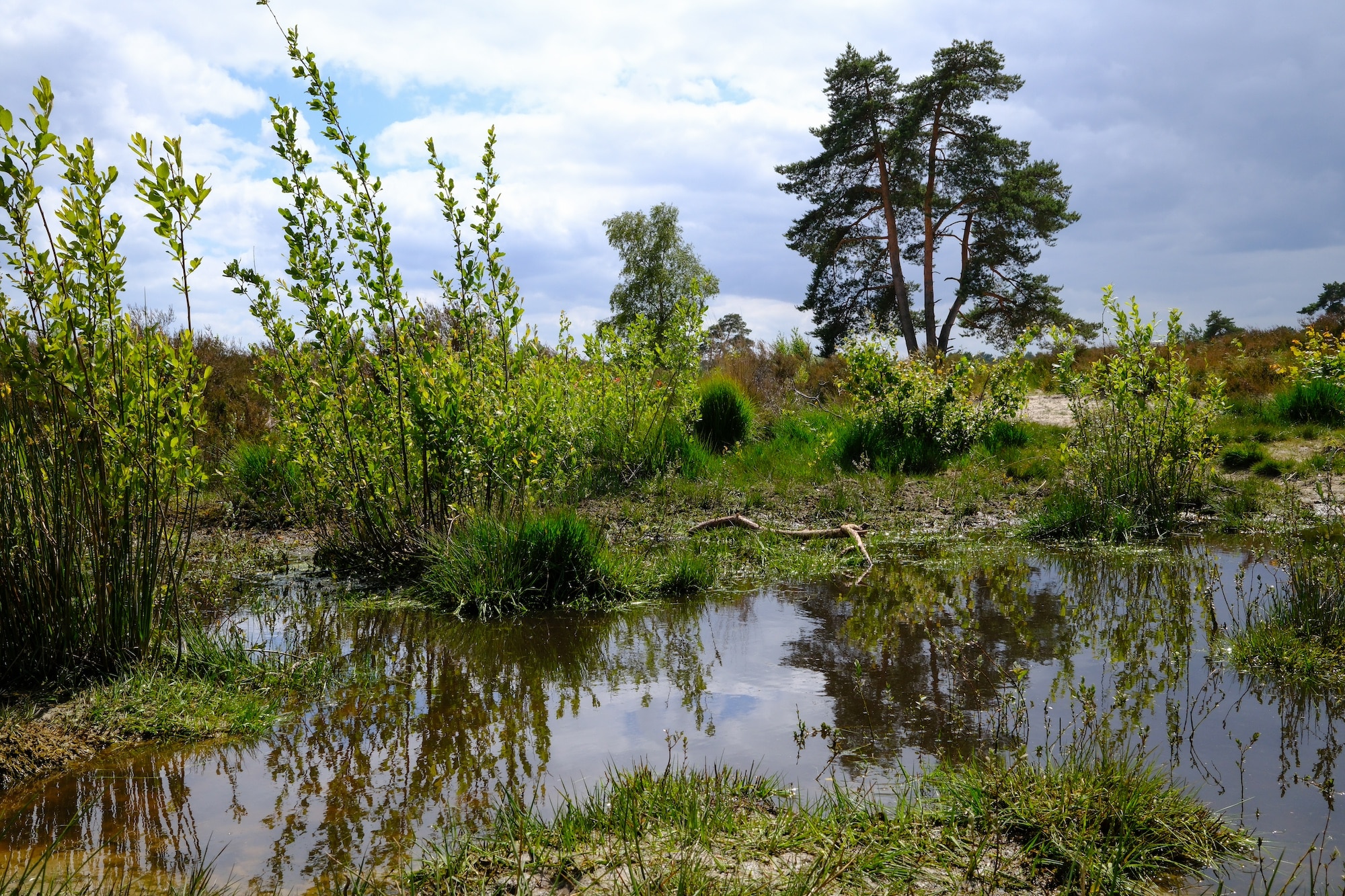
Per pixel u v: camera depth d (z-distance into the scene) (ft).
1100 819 8.16
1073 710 11.60
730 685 13.06
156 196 13.30
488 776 9.90
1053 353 61.31
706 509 28.96
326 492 21.21
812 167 90.48
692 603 18.48
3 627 12.26
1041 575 20.42
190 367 14.32
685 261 135.85
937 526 26.91
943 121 87.76
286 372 20.20
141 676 12.66
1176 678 12.96
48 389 12.59
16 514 12.66
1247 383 43.83
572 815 8.48
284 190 18.28
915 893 7.30
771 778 9.64
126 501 13.15
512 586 18.29
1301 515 21.80
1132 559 21.85
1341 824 8.52
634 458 33.01
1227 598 17.43
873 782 9.53
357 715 12.03
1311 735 10.77
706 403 39.83
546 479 23.12
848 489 30.86
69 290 12.72
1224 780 9.48
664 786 8.98
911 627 16.19
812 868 7.45
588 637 15.89
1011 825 8.36
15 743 10.61
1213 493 27.61
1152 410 27.07
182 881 7.71
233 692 12.70
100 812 9.18
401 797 9.42
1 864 8.03
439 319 26.71
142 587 13.34
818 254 93.91
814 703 12.17
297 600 18.80
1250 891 7.36
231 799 9.45
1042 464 33.68
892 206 91.40
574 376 32.78
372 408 20.51
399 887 7.44
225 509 27.04
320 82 18.45
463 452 20.40
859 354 38.93
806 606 18.01
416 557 20.49
